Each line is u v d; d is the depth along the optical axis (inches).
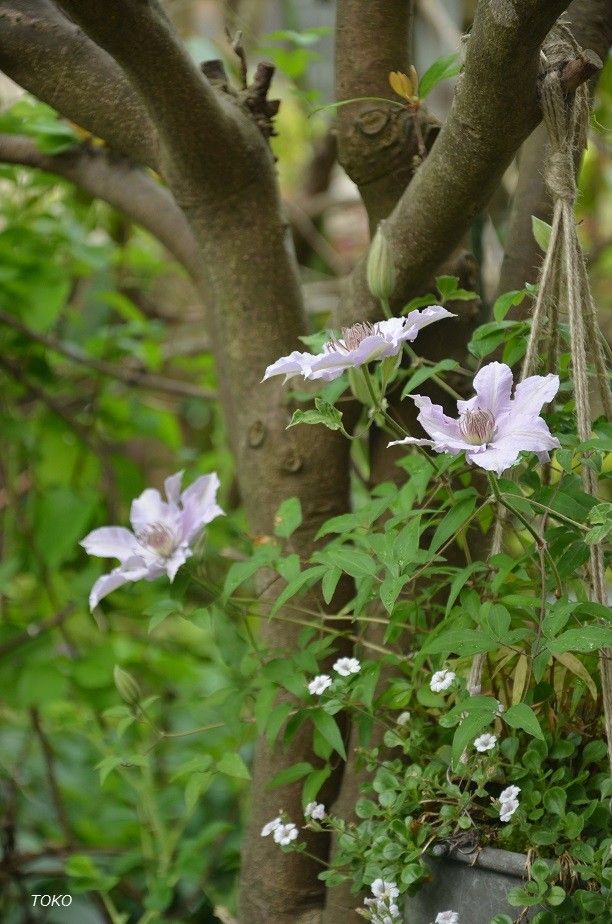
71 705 100.1
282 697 82.3
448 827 74.8
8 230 99.6
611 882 72.7
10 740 116.3
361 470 92.6
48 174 94.2
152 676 102.8
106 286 118.2
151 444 142.6
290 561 78.8
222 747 100.3
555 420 78.4
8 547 107.0
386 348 75.0
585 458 75.2
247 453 84.8
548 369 77.0
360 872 76.5
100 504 102.7
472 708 73.1
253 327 84.4
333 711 78.0
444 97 130.2
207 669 107.1
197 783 80.4
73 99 83.7
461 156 76.7
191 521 80.1
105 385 110.0
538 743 75.6
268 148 83.5
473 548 82.6
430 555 76.0
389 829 75.7
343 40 83.0
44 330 103.0
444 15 103.5
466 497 76.6
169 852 93.0
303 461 83.9
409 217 79.0
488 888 74.2
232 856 93.2
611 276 137.2
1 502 117.1
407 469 80.3
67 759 115.6
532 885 72.7
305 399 81.7
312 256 150.2
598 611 73.5
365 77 82.7
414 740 77.6
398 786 76.3
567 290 75.3
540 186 82.6
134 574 80.0
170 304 149.1
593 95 80.7
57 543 99.3
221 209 83.4
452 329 83.1
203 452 142.7
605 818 74.5
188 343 135.3
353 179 83.4
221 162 82.0
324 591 76.3
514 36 73.5
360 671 78.6
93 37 77.3
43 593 105.1
